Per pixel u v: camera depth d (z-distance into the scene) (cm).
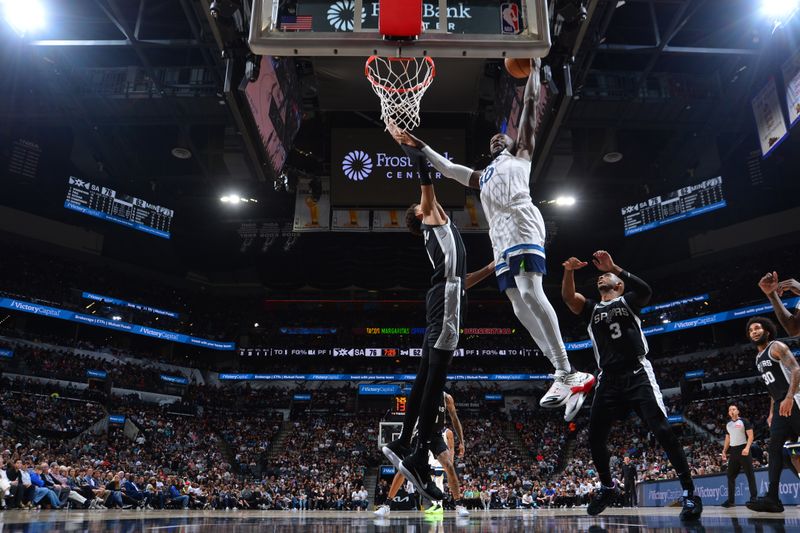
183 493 1989
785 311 547
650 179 3061
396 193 2320
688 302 3569
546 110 1506
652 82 2275
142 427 3005
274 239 3712
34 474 1317
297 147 2764
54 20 2108
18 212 3275
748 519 376
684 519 379
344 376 3872
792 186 2919
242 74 1473
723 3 2023
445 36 444
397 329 4122
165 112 2372
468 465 2914
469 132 2459
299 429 3525
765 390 2905
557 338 379
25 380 2842
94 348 3397
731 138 2733
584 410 3469
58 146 3006
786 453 761
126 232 3559
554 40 1395
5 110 2442
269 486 2578
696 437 2894
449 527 341
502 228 384
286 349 4003
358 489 2670
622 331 412
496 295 4172
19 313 3334
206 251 3834
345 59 1831
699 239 3581
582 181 3022
